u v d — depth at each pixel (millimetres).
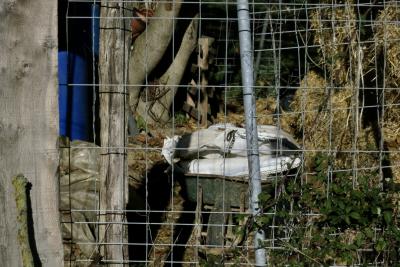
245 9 6152
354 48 7152
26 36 5652
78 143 7809
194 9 12336
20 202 5379
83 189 7363
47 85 5699
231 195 7215
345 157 7145
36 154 5699
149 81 12180
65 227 7176
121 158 6199
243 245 6223
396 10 7324
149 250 7387
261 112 10227
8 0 5613
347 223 6059
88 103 8414
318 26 7438
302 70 10328
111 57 6160
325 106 7344
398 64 7402
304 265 6090
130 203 7875
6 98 5645
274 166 6965
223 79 13062
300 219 6180
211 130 7832
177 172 7680
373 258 6215
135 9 12117
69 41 8352
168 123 12000
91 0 7059
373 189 6090
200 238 7188
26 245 5320
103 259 6203
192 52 12297
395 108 7477
